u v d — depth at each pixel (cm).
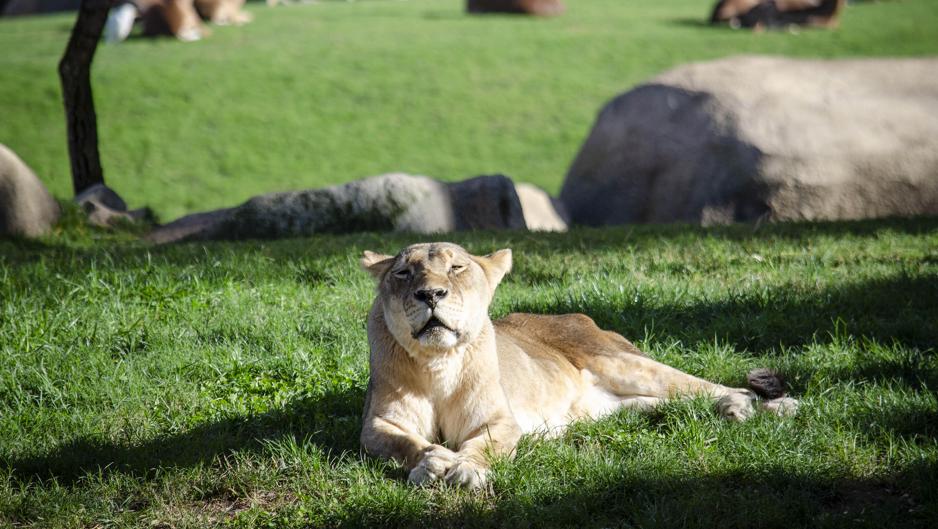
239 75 3231
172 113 2923
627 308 861
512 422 566
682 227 1381
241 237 1432
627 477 508
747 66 2014
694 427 573
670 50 3544
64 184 2394
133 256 1111
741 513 463
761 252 1105
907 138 1811
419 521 476
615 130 2012
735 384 685
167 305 884
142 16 3753
